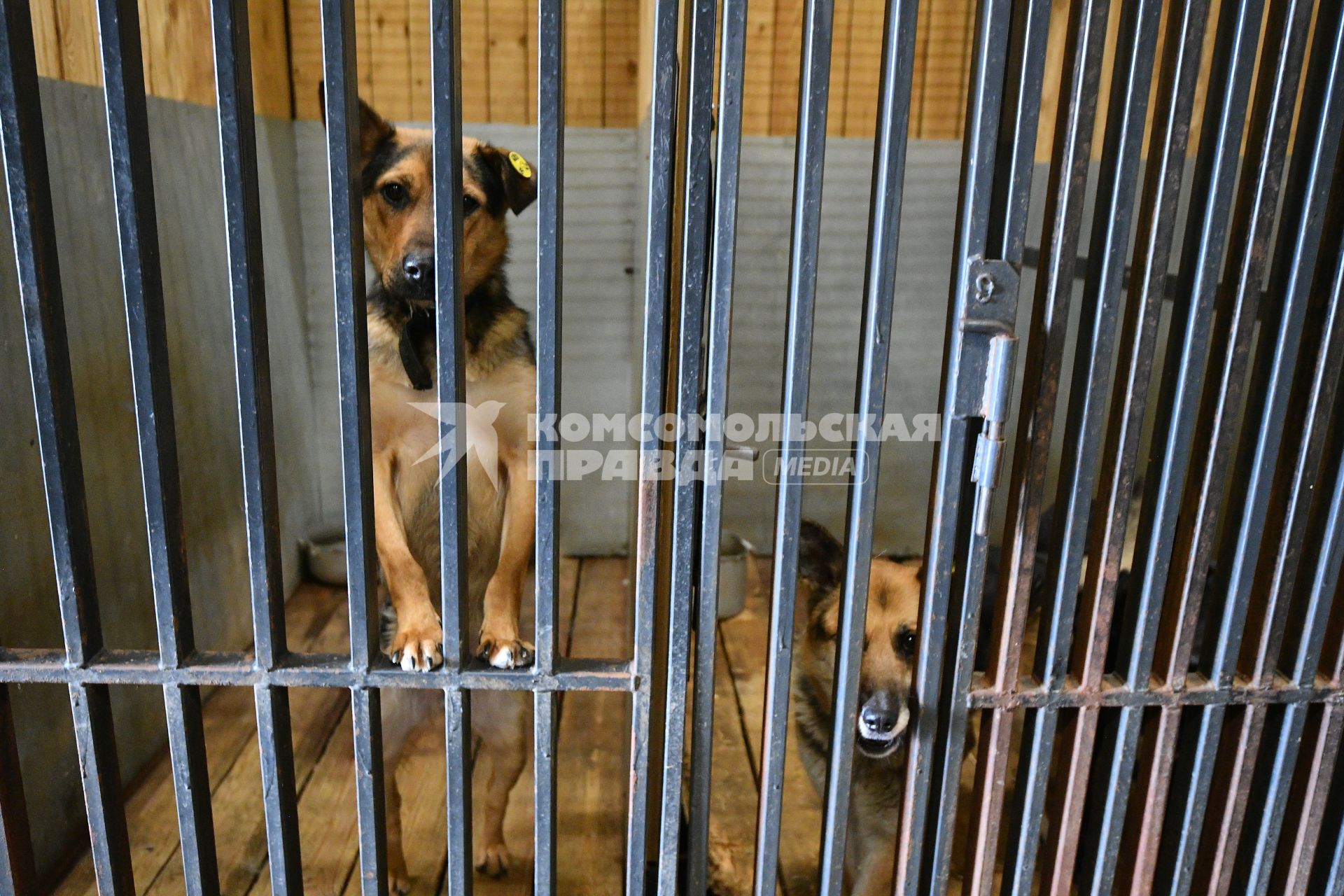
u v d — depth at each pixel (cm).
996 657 136
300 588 353
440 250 114
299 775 234
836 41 319
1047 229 120
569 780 235
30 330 115
